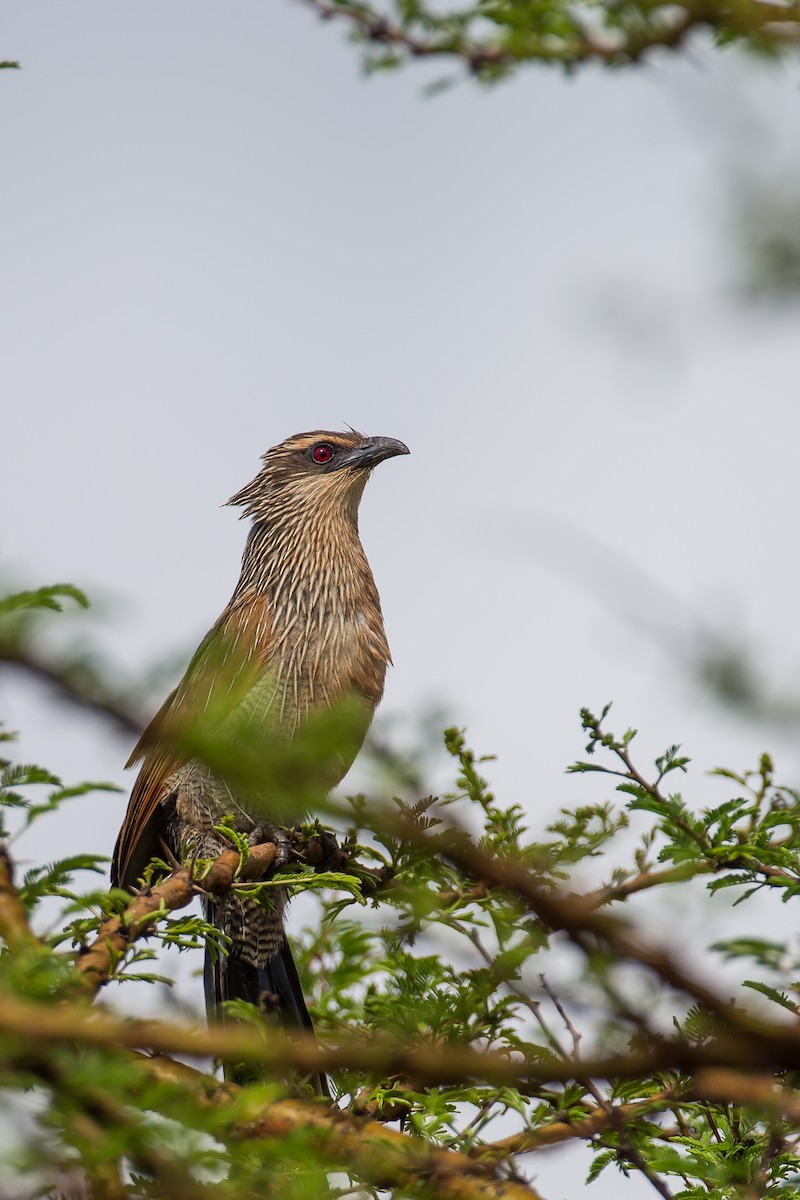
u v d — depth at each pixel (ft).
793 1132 23.48
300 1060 11.68
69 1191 14.42
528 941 20.51
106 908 20.20
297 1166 17.63
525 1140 23.07
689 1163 23.08
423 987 25.49
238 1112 14.99
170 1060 16.76
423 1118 22.75
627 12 20.02
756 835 25.54
